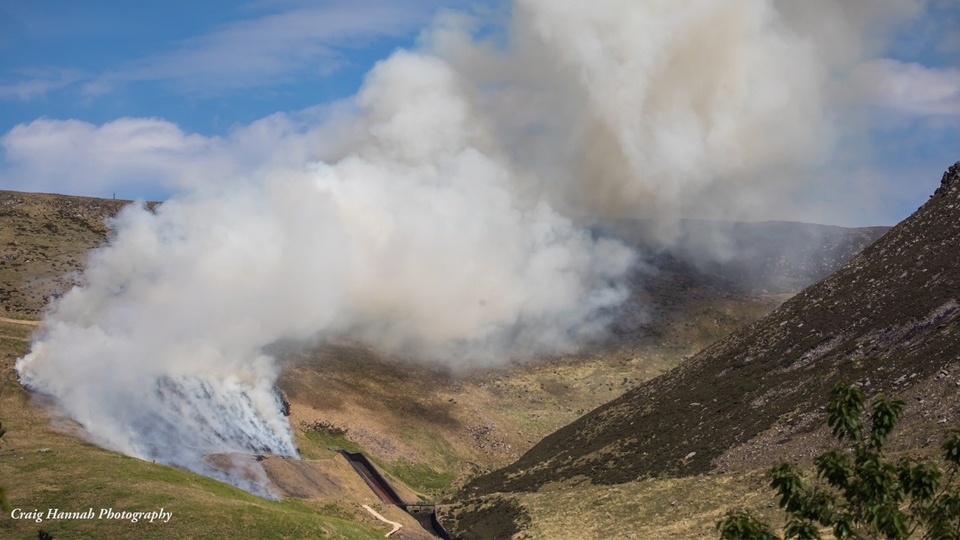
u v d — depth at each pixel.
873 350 145.75
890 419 47.91
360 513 129.00
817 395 141.50
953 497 47.53
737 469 133.62
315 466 143.88
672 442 158.00
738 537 45.41
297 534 98.44
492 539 141.00
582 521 135.25
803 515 47.69
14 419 111.75
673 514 126.81
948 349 127.06
